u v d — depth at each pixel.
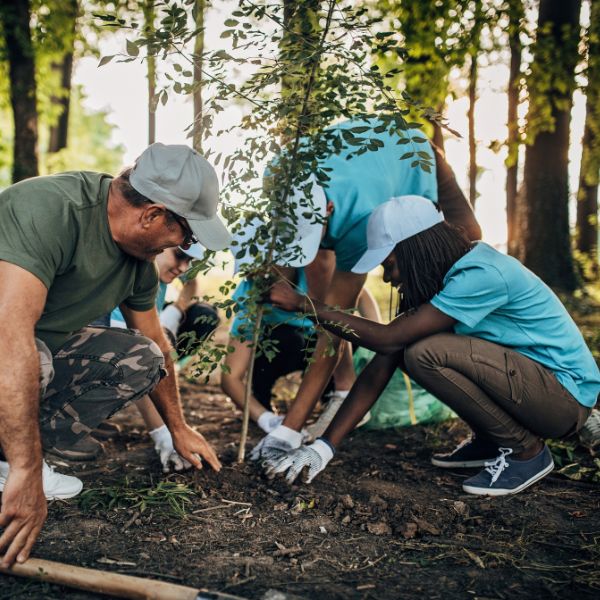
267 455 3.08
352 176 3.17
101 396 2.76
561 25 7.60
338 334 2.97
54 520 2.58
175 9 2.52
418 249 2.86
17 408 2.01
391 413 3.90
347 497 2.81
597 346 6.35
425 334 2.87
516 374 2.83
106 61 2.49
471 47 5.74
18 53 9.24
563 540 2.55
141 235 2.39
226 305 2.91
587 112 10.59
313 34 2.79
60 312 2.48
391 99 2.73
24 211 2.17
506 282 2.83
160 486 2.85
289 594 2.12
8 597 2.07
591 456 3.42
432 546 2.49
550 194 9.95
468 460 3.28
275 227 2.84
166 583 2.04
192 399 4.68
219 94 2.68
